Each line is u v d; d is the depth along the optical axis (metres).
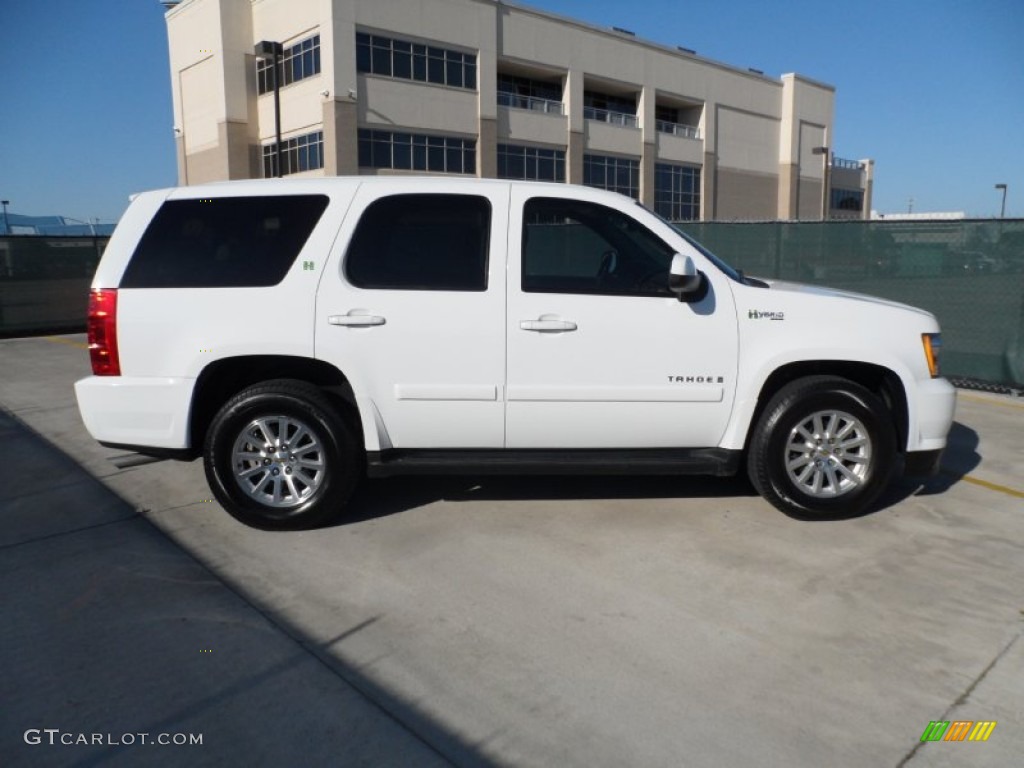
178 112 46.31
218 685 3.12
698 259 4.65
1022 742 2.80
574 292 4.55
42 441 6.79
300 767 2.66
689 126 56.72
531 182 4.74
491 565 4.20
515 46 44.00
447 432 4.60
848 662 3.28
